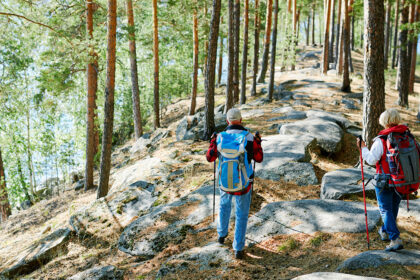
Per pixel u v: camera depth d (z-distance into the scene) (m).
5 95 15.07
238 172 3.94
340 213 4.65
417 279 3.03
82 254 5.88
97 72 13.81
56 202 12.90
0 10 11.73
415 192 3.52
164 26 19.95
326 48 26.58
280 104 17.12
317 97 18.30
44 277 5.29
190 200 6.06
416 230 4.17
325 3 34.94
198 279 3.86
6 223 12.25
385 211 3.62
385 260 3.38
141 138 17.86
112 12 8.73
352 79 23.52
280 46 31.64
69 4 13.44
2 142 19.39
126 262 5.01
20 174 19.56
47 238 6.82
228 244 4.54
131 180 9.01
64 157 19.75
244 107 17.44
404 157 3.44
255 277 3.71
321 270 3.59
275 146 7.75
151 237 5.27
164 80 25.42
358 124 12.19
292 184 6.30
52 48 13.35
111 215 6.84
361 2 17.38
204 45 23.59
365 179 5.66
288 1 33.44
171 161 9.50
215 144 4.11
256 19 21.39
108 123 9.06
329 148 8.41
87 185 13.23
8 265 6.31
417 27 15.74
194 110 20.47
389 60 41.31
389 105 17.59
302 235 4.39
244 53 18.56
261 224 4.81
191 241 4.93
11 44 16.22
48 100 16.03
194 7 17.14
